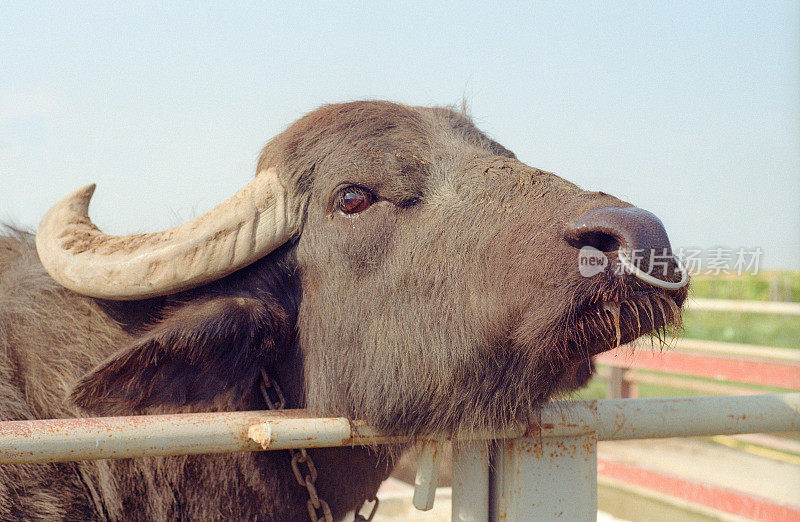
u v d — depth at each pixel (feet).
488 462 7.73
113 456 5.95
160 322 7.91
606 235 6.52
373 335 7.78
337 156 8.11
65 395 8.52
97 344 8.77
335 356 7.97
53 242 8.39
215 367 7.79
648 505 17.71
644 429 7.82
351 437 7.23
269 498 8.71
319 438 6.97
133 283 7.84
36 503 8.29
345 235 7.97
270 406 8.44
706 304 23.79
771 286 46.16
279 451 8.55
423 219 7.72
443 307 7.45
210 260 7.82
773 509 14.35
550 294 6.74
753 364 17.85
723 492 15.44
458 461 7.78
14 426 5.71
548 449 7.59
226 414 6.71
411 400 7.58
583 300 6.56
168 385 7.69
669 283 6.28
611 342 6.71
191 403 7.95
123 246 8.05
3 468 8.19
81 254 8.12
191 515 8.71
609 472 18.51
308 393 8.11
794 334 41.47
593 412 7.70
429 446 7.91
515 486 7.47
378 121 8.37
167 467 8.58
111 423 6.00
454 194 7.72
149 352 7.25
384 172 7.88
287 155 8.38
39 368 8.67
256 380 8.49
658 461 22.13
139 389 7.52
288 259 8.40
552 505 7.57
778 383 17.30
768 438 21.57
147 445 6.06
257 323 7.90
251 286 8.29
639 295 6.45
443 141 8.27
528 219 7.16
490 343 7.21
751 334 42.32
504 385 7.30
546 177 7.63
